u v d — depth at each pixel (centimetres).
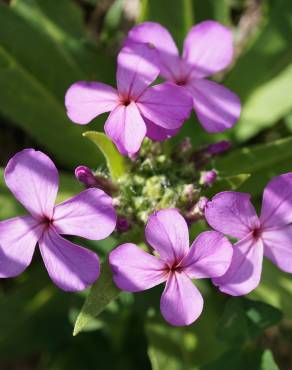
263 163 19
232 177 17
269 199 16
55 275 15
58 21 21
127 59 16
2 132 23
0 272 16
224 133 21
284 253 16
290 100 20
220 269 15
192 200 17
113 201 17
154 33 17
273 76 20
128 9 24
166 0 20
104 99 16
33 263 22
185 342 19
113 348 21
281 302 19
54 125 20
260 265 16
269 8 23
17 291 20
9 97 20
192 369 19
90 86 16
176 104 16
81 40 21
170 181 18
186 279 15
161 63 17
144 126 16
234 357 18
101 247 19
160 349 19
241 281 16
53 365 21
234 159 19
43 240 16
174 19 20
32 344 20
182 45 20
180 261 15
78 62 21
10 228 16
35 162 15
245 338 18
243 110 21
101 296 16
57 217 16
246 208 16
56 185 16
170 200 17
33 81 20
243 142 22
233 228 16
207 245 15
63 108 20
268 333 22
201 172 18
